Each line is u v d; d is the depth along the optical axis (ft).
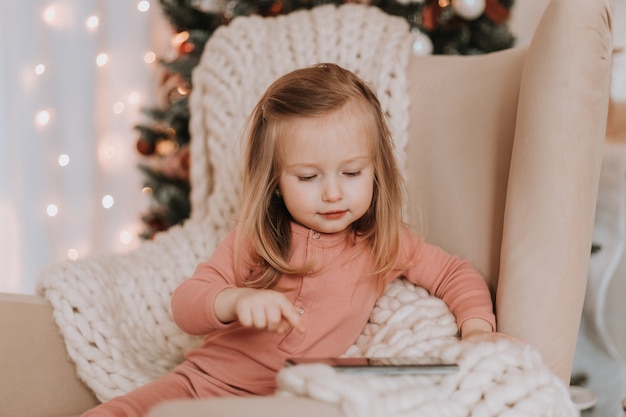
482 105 3.65
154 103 8.15
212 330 3.12
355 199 3.16
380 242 3.44
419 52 5.44
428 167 3.84
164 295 4.00
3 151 8.25
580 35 3.01
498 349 2.59
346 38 4.17
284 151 3.14
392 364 2.43
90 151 8.29
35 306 3.57
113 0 8.07
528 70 3.14
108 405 3.14
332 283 3.39
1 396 3.38
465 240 3.63
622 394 5.17
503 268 3.17
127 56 8.14
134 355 3.87
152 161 8.07
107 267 4.00
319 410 2.03
